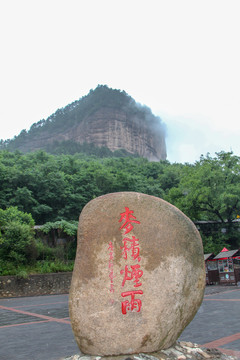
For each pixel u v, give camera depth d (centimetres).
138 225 498
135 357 457
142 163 6631
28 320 983
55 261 2159
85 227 504
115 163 6044
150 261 486
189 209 2891
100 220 503
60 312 1134
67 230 2298
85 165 5038
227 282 1966
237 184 2789
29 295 1873
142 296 474
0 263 1908
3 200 3019
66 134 15438
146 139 16200
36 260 2139
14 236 1994
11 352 610
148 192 4131
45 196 3212
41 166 3775
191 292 496
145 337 465
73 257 2342
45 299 1659
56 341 685
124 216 502
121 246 490
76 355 489
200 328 732
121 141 14825
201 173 2859
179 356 471
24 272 1867
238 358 498
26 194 3011
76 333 478
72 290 489
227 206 2797
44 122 16900
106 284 478
